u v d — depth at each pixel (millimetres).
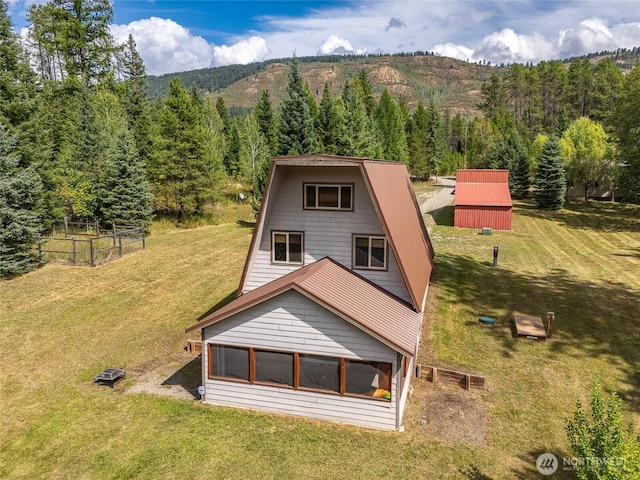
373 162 15984
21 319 18594
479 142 84188
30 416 12398
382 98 72375
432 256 22562
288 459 10664
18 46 29000
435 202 56250
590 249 32844
